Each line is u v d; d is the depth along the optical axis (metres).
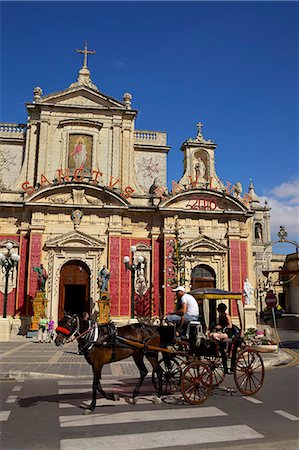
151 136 39.34
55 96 34.62
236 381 11.23
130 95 36.09
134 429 8.23
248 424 8.58
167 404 10.23
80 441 7.52
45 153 33.41
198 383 10.46
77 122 34.25
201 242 32.94
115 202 32.62
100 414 9.30
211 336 11.66
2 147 36.62
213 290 14.98
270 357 18.77
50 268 30.97
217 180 37.12
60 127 34.25
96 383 9.79
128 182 34.69
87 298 31.34
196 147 37.78
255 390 11.48
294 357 20.14
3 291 30.81
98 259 31.69
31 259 30.77
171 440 7.59
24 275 31.08
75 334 10.16
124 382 13.48
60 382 13.55
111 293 31.17
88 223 32.28
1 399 10.84
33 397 11.10
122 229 32.72
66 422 8.68
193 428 8.30
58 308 30.72
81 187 32.16
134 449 7.15
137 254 32.81
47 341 25.83
